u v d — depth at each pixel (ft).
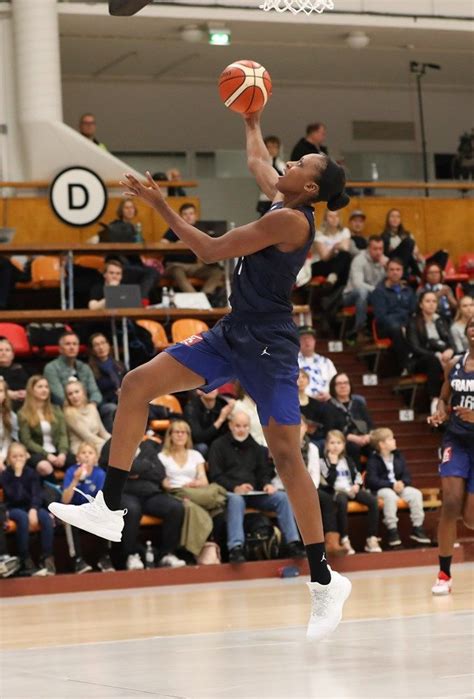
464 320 52.70
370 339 56.29
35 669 18.24
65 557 40.60
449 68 74.02
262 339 16.53
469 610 25.81
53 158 57.72
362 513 44.29
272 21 61.31
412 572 39.78
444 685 14.65
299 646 19.94
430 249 64.34
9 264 49.73
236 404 43.04
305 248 16.57
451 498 30.78
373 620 24.26
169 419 44.27
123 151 72.28
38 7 57.41
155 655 19.61
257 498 41.37
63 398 42.63
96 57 67.62
